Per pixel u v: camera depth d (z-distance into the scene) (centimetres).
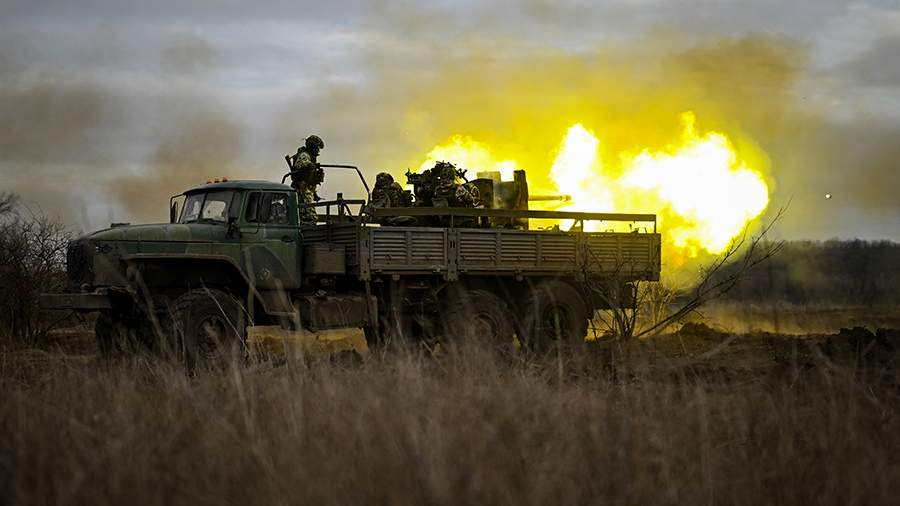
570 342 3105
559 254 3372
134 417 1326
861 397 1488
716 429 1352
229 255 2961
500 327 3203
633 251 3512
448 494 970
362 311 3111
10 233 3425
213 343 2733
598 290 3130
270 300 3036
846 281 5791
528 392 1403
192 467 1103
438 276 3250
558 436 1190
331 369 1734
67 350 3016
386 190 3491
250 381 1468
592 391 1639
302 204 3291
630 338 2770
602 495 1055
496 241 3262
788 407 1384
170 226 2908
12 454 1135
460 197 3331
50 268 3438
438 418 1188
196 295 2744
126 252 2811
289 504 989
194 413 1337
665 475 1100
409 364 1565
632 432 1240
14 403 1379
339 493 1004
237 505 1012
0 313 3294
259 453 1070
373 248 3080
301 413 1255
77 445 1147
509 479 1042
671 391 1559
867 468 1157
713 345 2791
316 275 3114
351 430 1177
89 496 1010
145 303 2802
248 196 3019
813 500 1107
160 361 2122
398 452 1058
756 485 1129
